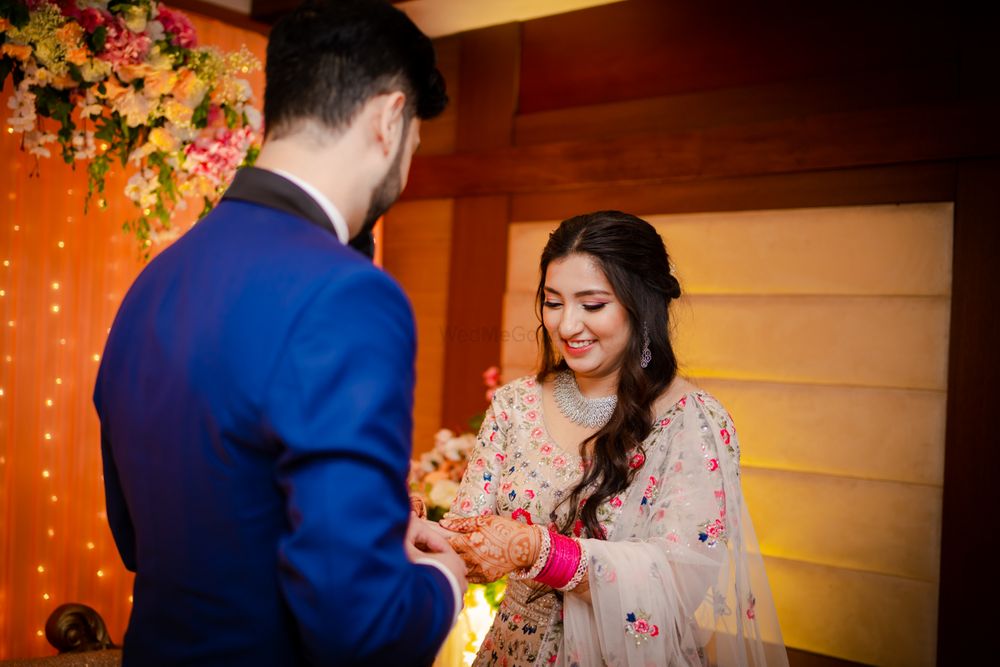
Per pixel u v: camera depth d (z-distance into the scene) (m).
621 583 1.40
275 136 1.00
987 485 2.36
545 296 1.66
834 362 2.63
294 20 0.98
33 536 2.92
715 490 1.49
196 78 2.43
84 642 2.29
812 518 2.62
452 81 3.53
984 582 2.36
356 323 0.84
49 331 2.94
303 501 0.79
